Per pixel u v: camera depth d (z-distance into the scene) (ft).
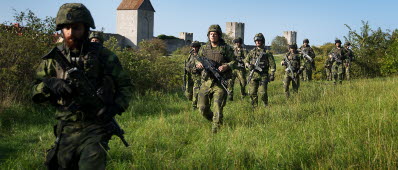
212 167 16.10
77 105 10.91
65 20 10.53
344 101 30.89
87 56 10.89
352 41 78.64
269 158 16.97
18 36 35.68
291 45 39.40
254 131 22.34
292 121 24.35
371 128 20.45
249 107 33.35
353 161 15.81
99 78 11.10
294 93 39.78
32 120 29.78
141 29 335.88
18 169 17.01
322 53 87.04
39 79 11.32
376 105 27.20
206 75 23.35
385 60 74.90
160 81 49.60
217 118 23.03
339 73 54.24
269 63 33.63
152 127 25.07
